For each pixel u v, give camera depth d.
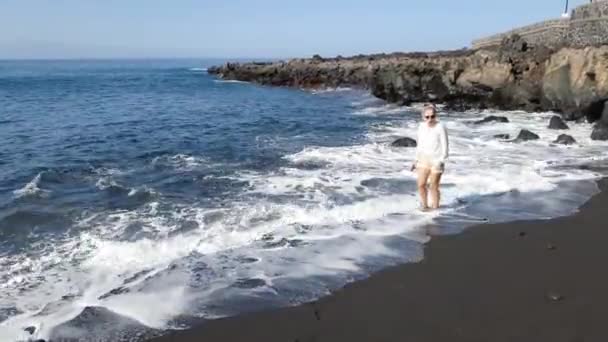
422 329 5.19
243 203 9.46
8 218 8.58
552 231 8.05
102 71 105.50
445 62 34.09
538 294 5.91
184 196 10.05
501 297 5.85
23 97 37.88
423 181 9.10
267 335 5.13
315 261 6.92
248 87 53.22
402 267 6.72
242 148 15.48
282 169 12.37
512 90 27.33
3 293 5.95
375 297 5.90
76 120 23.03
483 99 28.89
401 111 27.80
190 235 7.80
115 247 7.28
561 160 13.60
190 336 5.11
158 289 6.08
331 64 56.72
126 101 34.66
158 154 14.66
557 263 6.81
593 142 16.58
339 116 25.08
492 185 10.73
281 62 68.69
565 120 22.72
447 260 6.94
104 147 15.89
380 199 9.65
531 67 26.61
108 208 9.25
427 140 8.98
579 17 33.66
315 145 15.97
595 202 9.61
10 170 12.53
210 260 6.92
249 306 5.70
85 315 5.47
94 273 6.51
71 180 11.45
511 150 15.10
